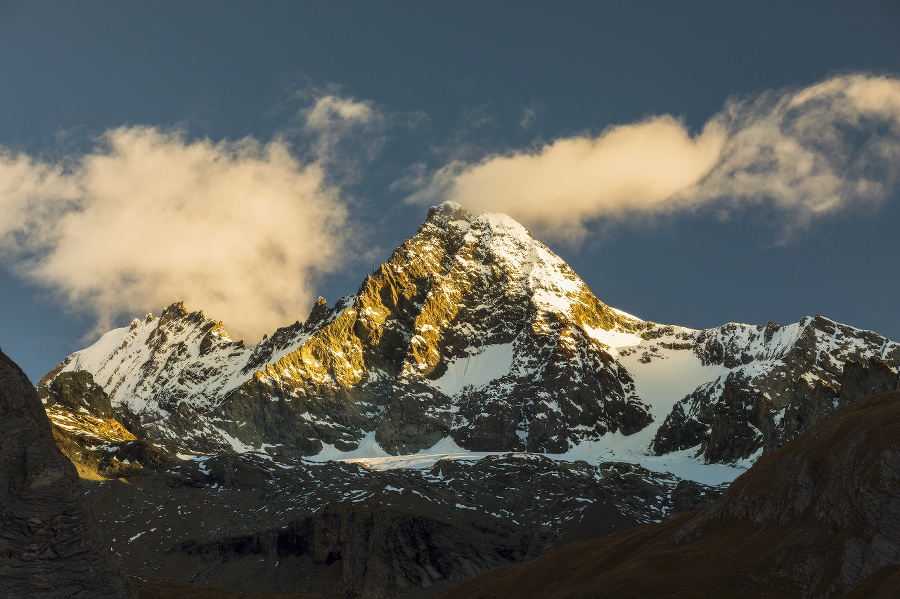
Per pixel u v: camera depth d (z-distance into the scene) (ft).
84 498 401.90
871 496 470.39
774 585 474.49
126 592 412.57
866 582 436.76
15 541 378.32
